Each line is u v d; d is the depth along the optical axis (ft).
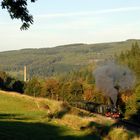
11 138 79.30
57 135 90.43
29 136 85.10
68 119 113.80
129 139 91.35
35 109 138.21
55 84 547.90
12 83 504.84
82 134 93.30
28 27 61.62
